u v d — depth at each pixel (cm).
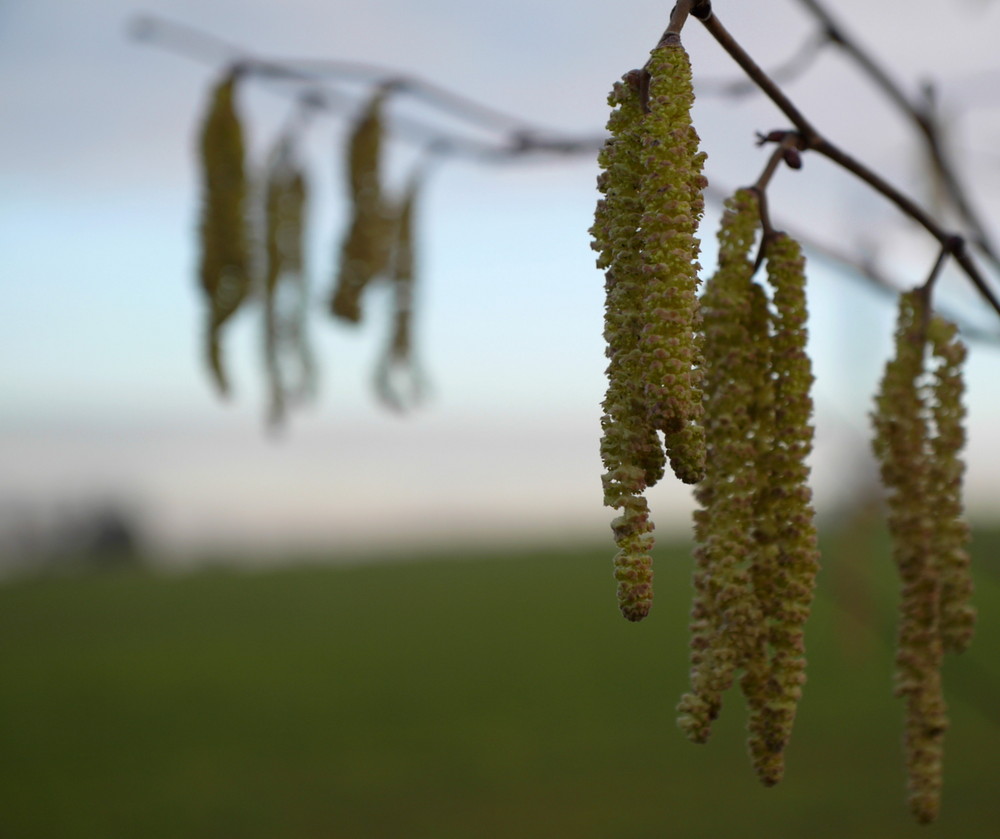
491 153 310
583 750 1067
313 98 289
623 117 133
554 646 1516
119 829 881
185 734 1147
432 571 2242
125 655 1526
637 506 127
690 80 130
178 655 1522
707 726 148
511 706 1227
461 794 939
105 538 2844
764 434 152
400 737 1119
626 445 128
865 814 879
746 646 149
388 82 288
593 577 2066
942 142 271
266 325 296
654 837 843
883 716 1141
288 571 2297
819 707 1173
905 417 172
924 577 171
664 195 125
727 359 151
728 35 158
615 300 130
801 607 149
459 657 1461
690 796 944
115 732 1164
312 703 1257
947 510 173
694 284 124
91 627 1748
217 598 1984
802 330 152
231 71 280
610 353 130
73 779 1006
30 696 1317
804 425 152
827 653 1335
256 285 293
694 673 151
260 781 994
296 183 295
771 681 149
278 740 1121
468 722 1161
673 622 1628
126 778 1009
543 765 1023
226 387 291
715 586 150
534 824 869
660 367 120
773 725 148
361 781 986
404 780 987
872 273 276
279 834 872
